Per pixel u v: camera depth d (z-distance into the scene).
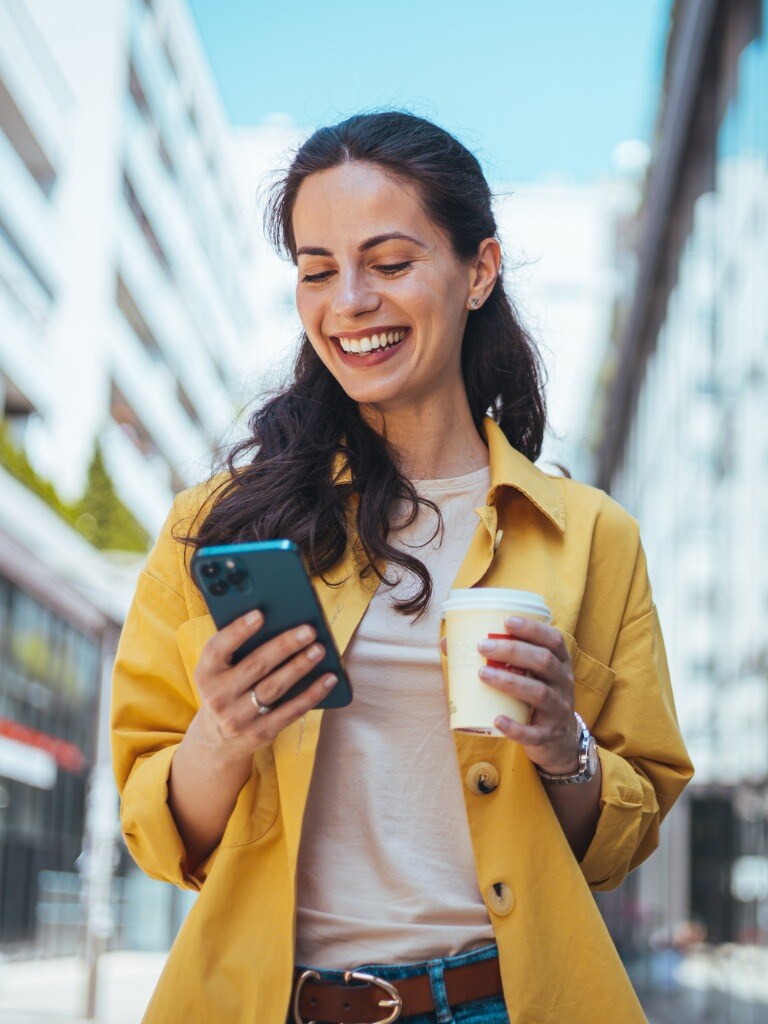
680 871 10.25
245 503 1.84
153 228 35.25
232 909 1.68
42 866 22.53
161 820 1.67
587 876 1.79
